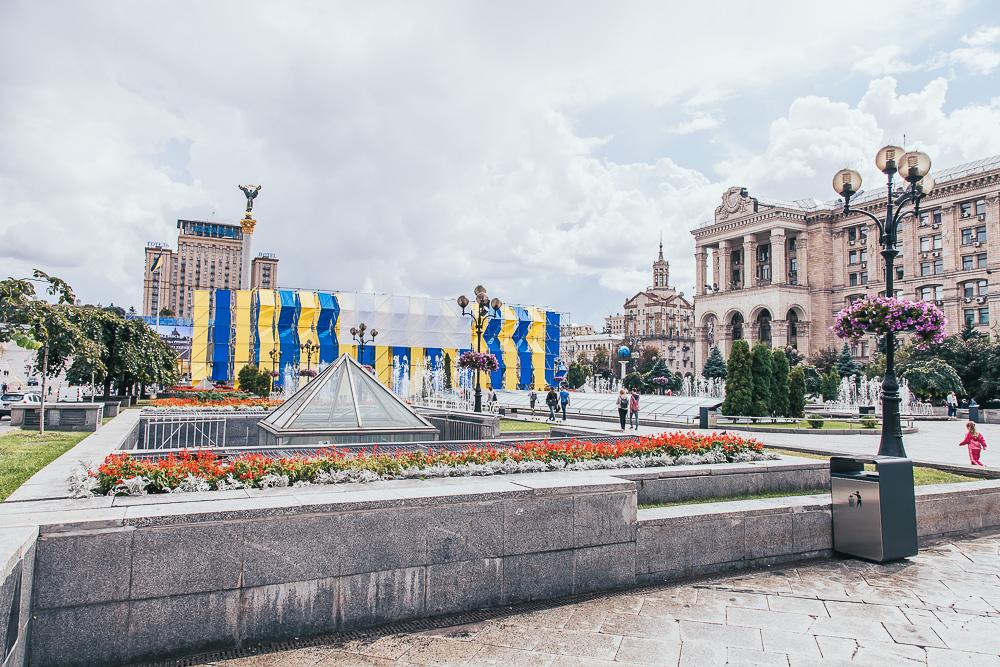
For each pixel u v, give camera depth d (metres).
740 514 6.89
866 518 7.22
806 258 88.44
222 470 6.04
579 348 144.50
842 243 85.25
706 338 98.44
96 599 4.28
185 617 4.54
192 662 4.46
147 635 4.43
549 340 77.81
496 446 10.18
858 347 76.06
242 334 62.28
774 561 7.07
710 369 69.31
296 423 11.66
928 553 7.63
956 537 8.48
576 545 6.02
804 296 87.25
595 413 32.84
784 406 30.97
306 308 63.38
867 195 85.38
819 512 7.46
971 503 8.83
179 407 19.33
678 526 6.54
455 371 63.09
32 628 4.09
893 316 11.58
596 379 89.12
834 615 5.54
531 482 6.17
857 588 6.27
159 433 16.00
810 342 87.06
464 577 5.52
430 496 5.42
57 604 4.17
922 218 75.50
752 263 91.88
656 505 7.86
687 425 27.11
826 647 4.87
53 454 9.49
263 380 45.00
